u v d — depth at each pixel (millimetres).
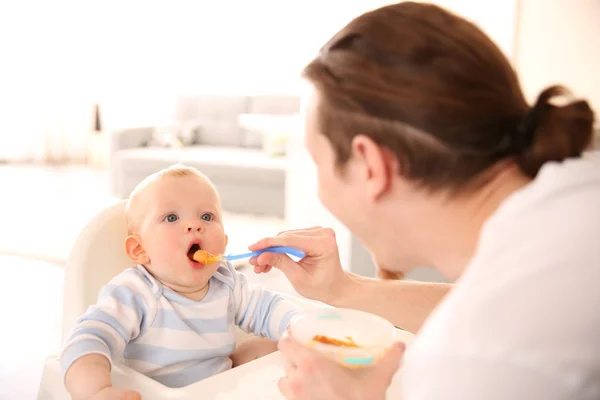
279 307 1020
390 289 907
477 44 512
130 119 6746
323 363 573
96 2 6527
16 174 5891
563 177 443
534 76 4348
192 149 4688
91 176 5859
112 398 709
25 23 6426
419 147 506
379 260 633
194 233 924
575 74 4156
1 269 2758
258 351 1002
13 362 1783
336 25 5297
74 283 958
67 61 6695
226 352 964
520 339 380
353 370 601
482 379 386
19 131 6574
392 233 580
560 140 505
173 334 904
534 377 373
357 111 520
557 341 374
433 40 501
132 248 950
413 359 437
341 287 910
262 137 4656
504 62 530
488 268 429
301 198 2625
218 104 4965
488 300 402
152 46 6438
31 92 6586
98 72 6746
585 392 368
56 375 859
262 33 5707
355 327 702
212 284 992
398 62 502
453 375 397
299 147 2602
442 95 491
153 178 982
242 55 5883
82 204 4332
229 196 4090
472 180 520
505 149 517
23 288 2502
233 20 5855
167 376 897
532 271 396
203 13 6023
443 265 573
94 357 776
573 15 4102
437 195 528
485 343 390
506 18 4355
